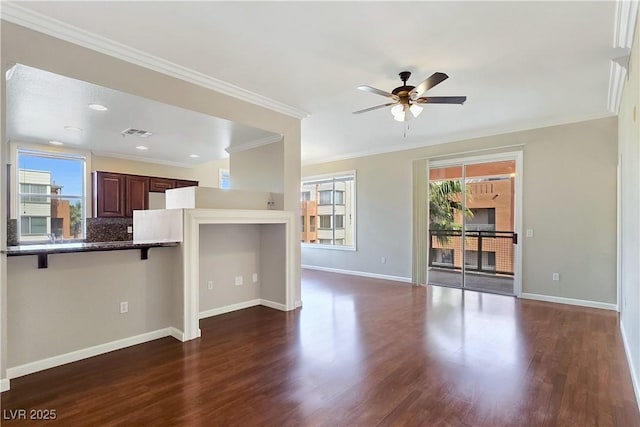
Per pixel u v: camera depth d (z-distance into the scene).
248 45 2.86
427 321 4.07
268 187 4.66
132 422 2.07
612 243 4.58
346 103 4.27
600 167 4.66
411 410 2.19
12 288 2.63
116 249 3.08
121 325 3.28
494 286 5.68
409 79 3.53
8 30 2.36
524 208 5.28
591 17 2.42
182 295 3.49
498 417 2.11
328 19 2.47
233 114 3.83
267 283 4.80
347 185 7.67
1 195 2.38
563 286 4.96
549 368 2.79
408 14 2.40
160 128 4.11
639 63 2.22
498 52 2.96
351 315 4.34
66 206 5.33
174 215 3.62
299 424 2.05
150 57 3.04
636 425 2.03
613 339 3.45
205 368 2.82
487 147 5.66
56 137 4.56
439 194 6.34
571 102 4.22
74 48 2.66
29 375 2.68
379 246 7.02
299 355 3.08
